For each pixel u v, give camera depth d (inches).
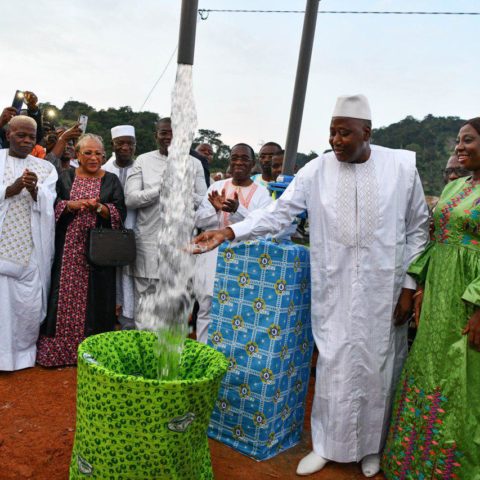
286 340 117.4
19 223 157.5
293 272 115.3
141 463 82.4
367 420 116.4
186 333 103.2
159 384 78.7
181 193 144.4
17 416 130.0
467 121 104.6
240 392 119.5
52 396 143.9
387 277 114.0
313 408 120.8
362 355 114.2
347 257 114.2
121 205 178.1
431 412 103.3
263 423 116.5
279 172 232.8
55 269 168.4
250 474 111.4
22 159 164.6
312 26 231.9
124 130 202.8
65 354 166.9
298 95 235.5
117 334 101.1
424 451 104.1
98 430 82.1
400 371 121.6
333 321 115.4
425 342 106.3
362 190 113.5
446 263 104.4
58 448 115.3
